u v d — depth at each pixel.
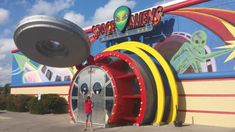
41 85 30.27
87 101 15.83
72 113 18.88
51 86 28.95
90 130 15.59
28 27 16.27
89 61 18.53
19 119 21.34
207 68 16.64
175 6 18.52
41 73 30.47
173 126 15.78
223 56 16.06
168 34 18.70
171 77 17.02
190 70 17.38
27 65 32.75
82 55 18.08
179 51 18.02
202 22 17.19
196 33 17.39
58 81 28.12
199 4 17.47
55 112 25.86
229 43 15.90
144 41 19.92
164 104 16.50
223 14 16.39
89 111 15.70
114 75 17.02
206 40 16.89
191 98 17.08
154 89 16.83
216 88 16.11
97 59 18.64
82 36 16.62
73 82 19.02
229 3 16.23
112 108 16.61
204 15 17.17
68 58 18.75
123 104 16.80
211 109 16.17
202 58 16.91
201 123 16.48
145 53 17.70
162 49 18.88
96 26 22.75
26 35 16.98
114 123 17.16
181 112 17.42
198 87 16.86
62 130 15.77
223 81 15.87
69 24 16.17
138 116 16.48
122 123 17.50
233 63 15.62
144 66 17.22
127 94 17.05
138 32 19.59
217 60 16.28
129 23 20.20
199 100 16.73
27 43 17.80
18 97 28.50
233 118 15.27
